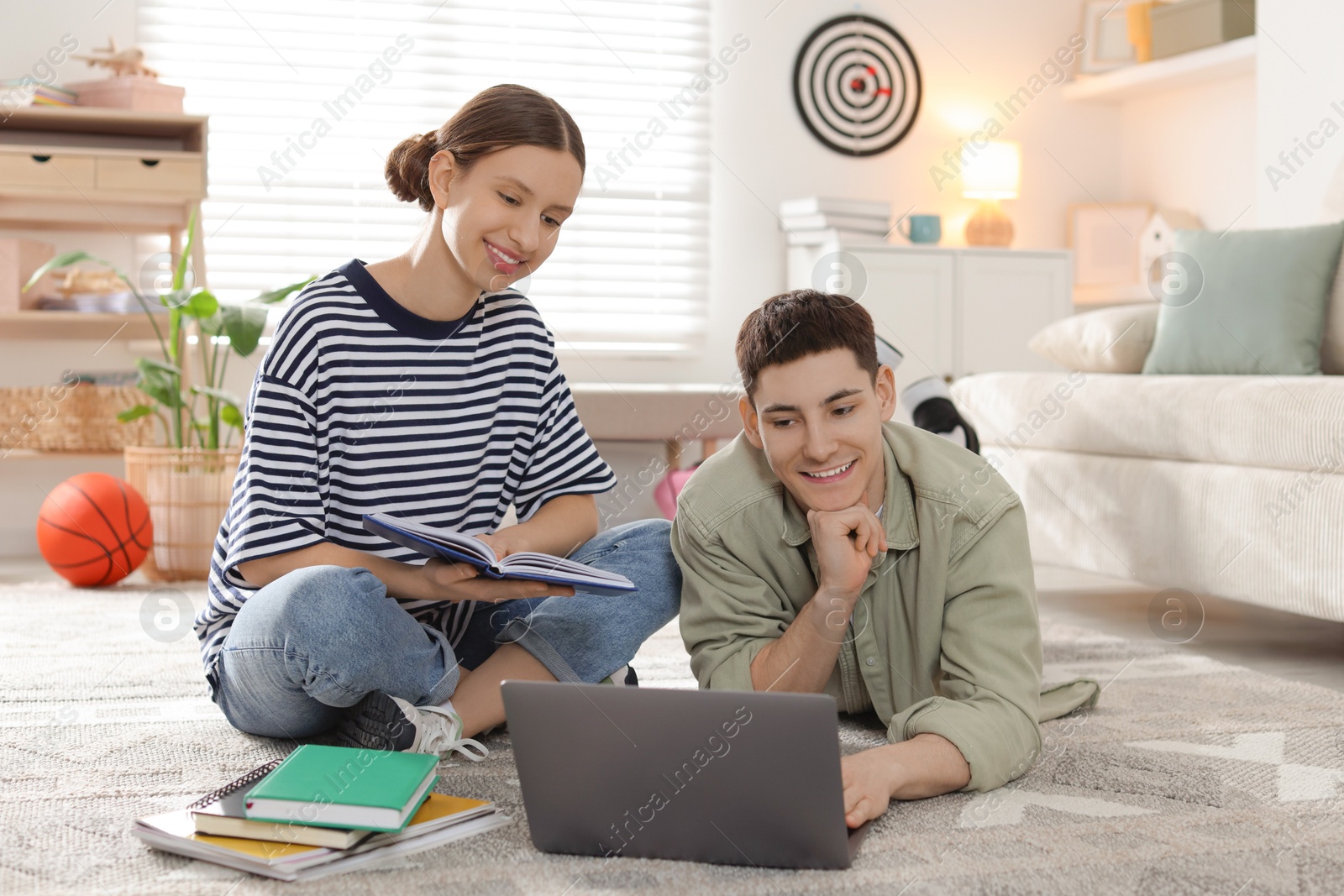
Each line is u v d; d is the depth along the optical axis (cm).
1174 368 221
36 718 138
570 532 130
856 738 129
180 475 257
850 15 382
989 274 349
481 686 123
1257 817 103
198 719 138
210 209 331
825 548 113
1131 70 379
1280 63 276
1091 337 240
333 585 109
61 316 275
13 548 305
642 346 371
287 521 114
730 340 377
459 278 120
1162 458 202
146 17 322
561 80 361
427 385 123
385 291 121
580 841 94
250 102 332
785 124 379
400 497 123
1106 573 213
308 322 117
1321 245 208
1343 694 152
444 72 350
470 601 131
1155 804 107
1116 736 131
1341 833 99
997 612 116
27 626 200
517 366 129
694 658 124
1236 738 129
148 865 91
